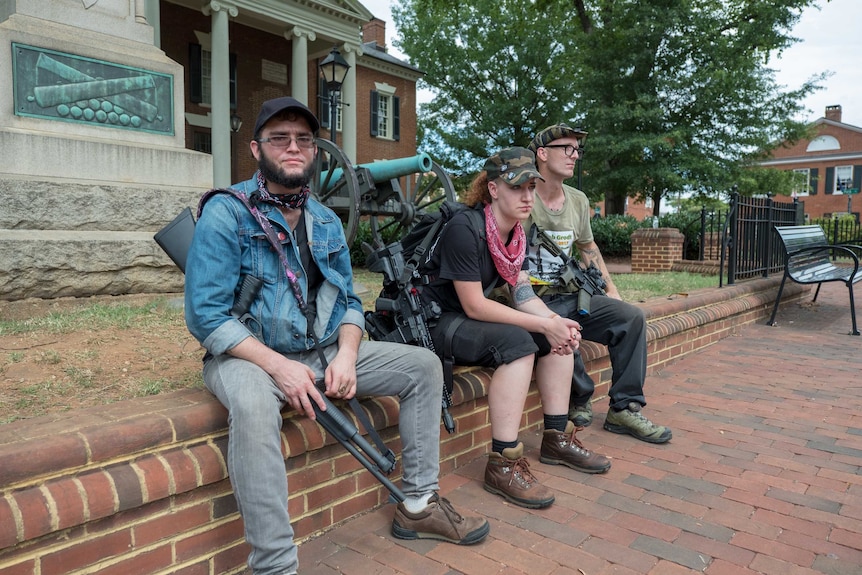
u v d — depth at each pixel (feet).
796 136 70.28
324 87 68.44
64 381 8.68
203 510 6.48
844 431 11.57
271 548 5.93
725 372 15.83
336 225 7.61
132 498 5.76
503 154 8.68
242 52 63.87
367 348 7.59
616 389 11.41
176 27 59.00
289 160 6.80
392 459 7.40
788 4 65.51
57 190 15.97
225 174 51.13
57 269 15.67
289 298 6.96
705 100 65.72
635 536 7.76
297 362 6.64
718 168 66.54
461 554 7.31
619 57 69.51
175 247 9.07
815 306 26.78
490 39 92.43
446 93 98.84
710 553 7.36
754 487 9.20
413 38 97.14
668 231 33.42
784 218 29.89
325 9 57.98
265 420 6.00
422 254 9.15
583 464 9.73
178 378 9.02
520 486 8.58
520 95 93.71
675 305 17.10
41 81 16.02
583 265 12.59
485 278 9.21
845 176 138.21
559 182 11.18
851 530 7.93
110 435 5.87
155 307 15.12
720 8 69.51
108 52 17.16
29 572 5.28
